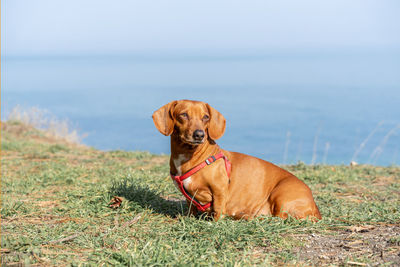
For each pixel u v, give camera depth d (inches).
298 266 137.9
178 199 244.1
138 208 209.2
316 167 363.9
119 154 430.6
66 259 144.5
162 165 358.3
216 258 145.7
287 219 178.4
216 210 183.6
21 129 569.3
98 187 254.5
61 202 234.7
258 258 145.2
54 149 447.5
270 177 194.7
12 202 223.0
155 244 154.2
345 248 151.7
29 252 147.3
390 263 135.1
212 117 183.8
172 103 181.6
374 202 242.8
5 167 346.6
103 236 168.4
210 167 179.8
